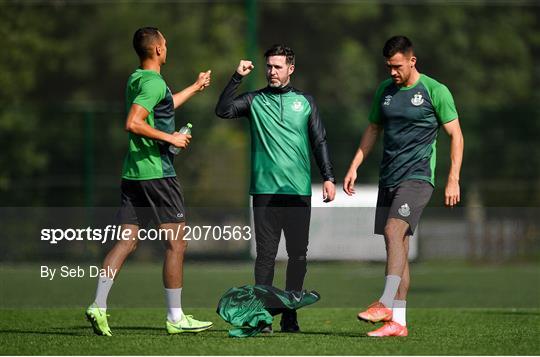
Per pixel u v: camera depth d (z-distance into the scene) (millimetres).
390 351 26938
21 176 73938
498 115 76062
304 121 31953
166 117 30594
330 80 118438
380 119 32094
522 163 75750
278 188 31688
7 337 30172
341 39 120375
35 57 95625
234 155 74125
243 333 30016
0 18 89875
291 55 32000
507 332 32031
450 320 36656
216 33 112312
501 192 75438
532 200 75125
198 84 32656
